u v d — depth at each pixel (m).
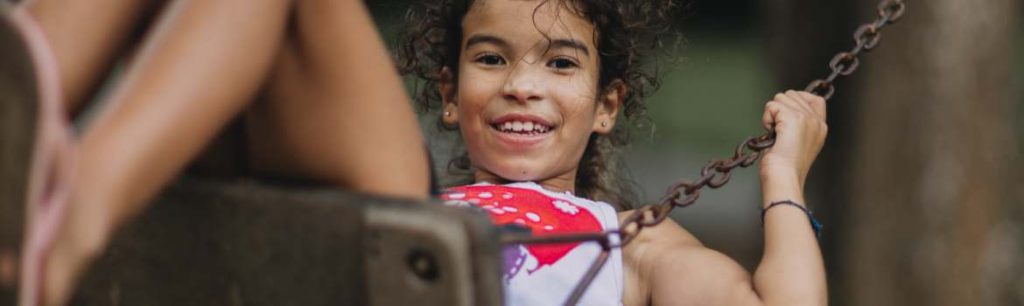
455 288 1.87
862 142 6.30
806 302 2.53
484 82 2.86
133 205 1.93
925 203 6.13
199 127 1.96
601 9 2.92
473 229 1.87
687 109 13.59
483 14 2.87
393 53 3.46
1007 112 6.27
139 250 2.12
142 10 2.12
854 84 6.81
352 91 2.20
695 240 2.84
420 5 3.17
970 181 6.13
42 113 1.75
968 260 6.14
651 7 3.12
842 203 6.96
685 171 11.90
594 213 2.77
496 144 2.86
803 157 2.72
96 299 2.17
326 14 2.15
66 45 2.02
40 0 2.05
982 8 6.11
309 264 1.98
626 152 3.83
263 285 2.02
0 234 1.80
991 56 6.13
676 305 2.70
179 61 1.97
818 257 2.58
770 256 2.59
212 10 2.01
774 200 2.64
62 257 1.85
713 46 15.16
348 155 2.21
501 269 1.91
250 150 2.26
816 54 7.35
